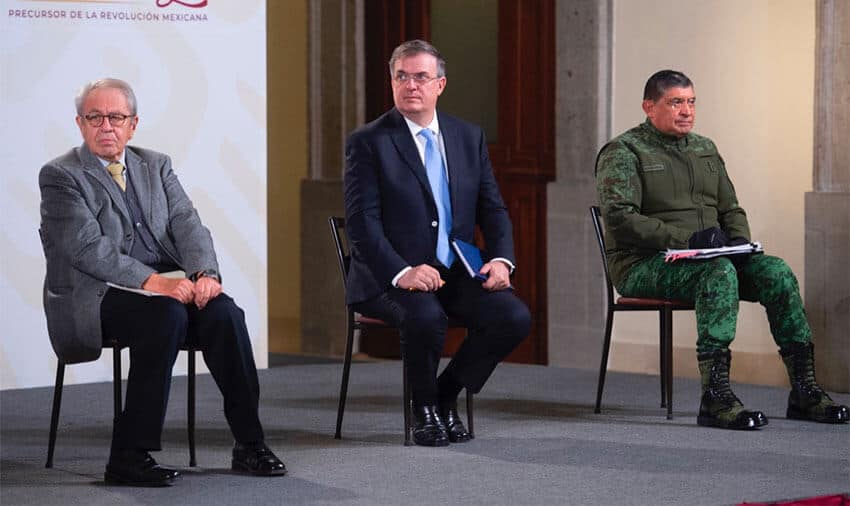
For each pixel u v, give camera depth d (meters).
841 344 10.83
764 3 11.79
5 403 10.27
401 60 8.65
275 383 11.24
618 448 8.38
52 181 7.84
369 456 8.20
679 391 10.72
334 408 10.01
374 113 14.66
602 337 12.85
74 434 9.14
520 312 8.45
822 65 10.89
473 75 14.06
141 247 8.05
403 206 8.61
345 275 8.84
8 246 10.77
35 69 10.77
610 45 12.70
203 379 11.38
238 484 7.48
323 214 14.67
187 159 11.32
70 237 7.72
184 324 7.61
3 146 10.71
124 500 7.16
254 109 11.54
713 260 9.23
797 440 8.61
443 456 8.18
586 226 12.88
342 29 14.56
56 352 7.95
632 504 6.91
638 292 9.51
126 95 8.02
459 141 8.83
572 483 7.41
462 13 14.09
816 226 10.92
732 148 12.03
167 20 11.17
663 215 9.64
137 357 7.55
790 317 9.40
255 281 11.72
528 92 13.66
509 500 7.03
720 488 7.25
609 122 12.74
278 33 17.06
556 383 11.16
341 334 14.66
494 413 9.73
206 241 8.12
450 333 14.48
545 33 13.48
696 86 12.20
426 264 8.58
